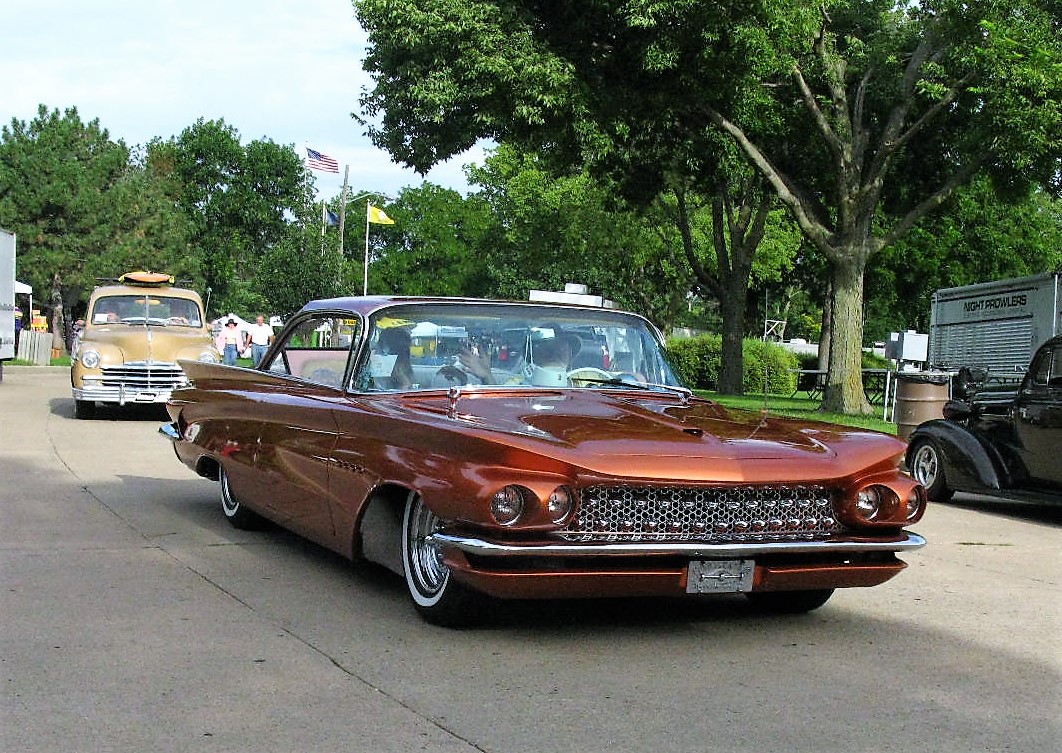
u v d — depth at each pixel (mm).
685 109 21484
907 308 45781
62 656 4770
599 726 3998
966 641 5410
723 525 4855
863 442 5289
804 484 4961
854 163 23188
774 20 19453
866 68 24750
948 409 11445
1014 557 8078
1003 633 5602
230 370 7219
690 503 4824
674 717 4121
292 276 39844
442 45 19500
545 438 4812
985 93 20125
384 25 20000
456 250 87062
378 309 6016
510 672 4633
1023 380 10555
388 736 3857
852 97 25281
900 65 24094
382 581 6293
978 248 41188
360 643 5023
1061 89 18984
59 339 48219
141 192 56188
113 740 3791
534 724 4004
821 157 26516
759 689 4500
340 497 5656
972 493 11406
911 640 5387
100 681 4438
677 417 5488
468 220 85938
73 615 5449
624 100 20781
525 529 4605
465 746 3771
